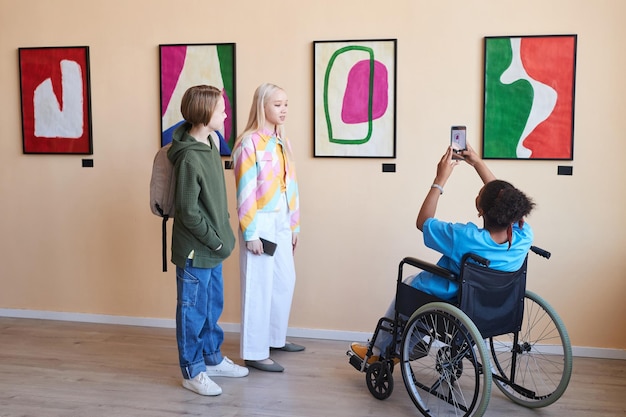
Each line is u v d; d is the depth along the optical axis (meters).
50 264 4.07
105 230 3.99
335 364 3.33
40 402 2.83
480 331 2.60
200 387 2.92
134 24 3.82
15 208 4.08
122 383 3.06
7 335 3.78
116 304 4.02
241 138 3.10
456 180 3.54
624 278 3.40
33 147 4.00
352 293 3.71
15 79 4.00
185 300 2.88
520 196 2.50
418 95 3.54
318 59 3.60
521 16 3.40
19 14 3.95
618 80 3.33
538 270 3.50
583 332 3.47
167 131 3.82
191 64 3.75
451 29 3.47
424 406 2.67
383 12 3.54
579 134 3.39
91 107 3.92
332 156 3.64
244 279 3.12
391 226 3.63
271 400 2.87
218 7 3.71
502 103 3.44
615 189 3.38
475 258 2.48
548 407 2.80
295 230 3.36
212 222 2.84
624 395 2.93
